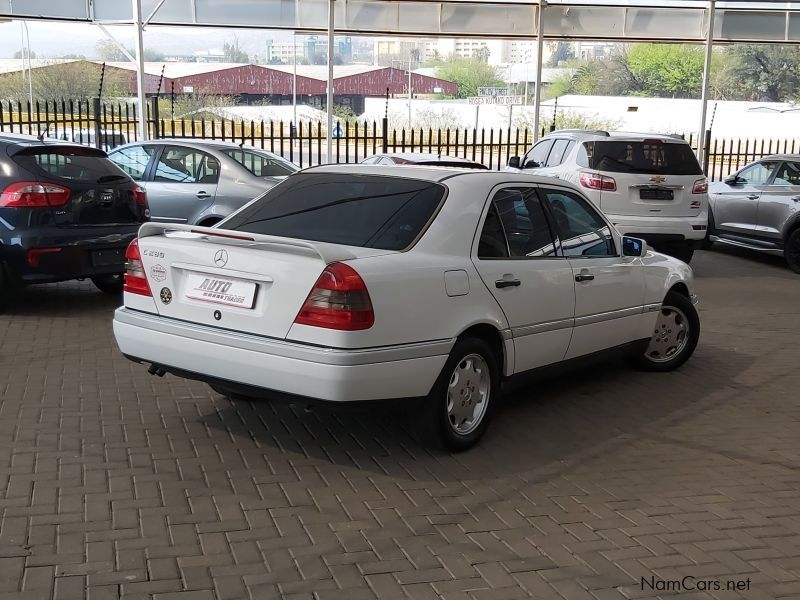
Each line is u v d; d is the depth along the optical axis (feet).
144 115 58.44
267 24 61.98
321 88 227.61
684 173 40.52
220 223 19.06
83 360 23.65
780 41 68.08
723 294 38.52
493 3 65.00
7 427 18.22
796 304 36.45
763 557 13.70
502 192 18.95
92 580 12.15
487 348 17.84
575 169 40.86
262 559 12.98
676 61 263.70
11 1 56.29
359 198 18.31
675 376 24.61
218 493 15.31
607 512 15.23
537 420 20.21
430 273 16.44
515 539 14.01
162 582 12.19
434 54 320.09
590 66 273.33
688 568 13.24
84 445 17.37
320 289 15.34
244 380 16.11
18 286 28.63
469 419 17.94
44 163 28.32
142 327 17.29
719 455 18.37
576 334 20.35
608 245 21.98
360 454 17.44
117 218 29.78
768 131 152.97
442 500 15.44
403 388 16.06
